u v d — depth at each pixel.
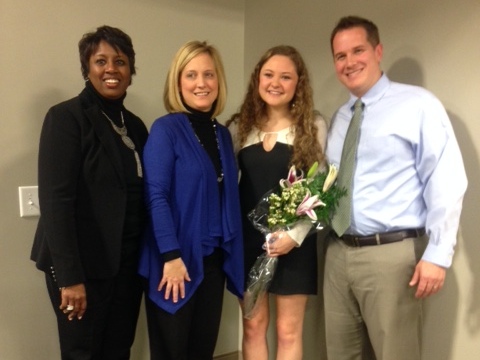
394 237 1.55
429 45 1.75
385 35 1.90
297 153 1.73
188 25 2.32
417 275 1.49
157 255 1.53
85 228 1.44
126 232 1.53
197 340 1.67
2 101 1.80
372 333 1.63
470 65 1.63
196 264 1.52
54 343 1.99
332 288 1.75
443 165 1.47
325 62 2.15
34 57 1.86
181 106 1.64
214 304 1.66
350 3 2.02
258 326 1.92
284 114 1.83
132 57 1.58
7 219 1.84
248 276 1.82
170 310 1.50
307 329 2.28
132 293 1.64
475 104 1.62
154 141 1.52
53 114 1.41
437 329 1.80
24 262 1.90
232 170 1.68
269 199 1.73
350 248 1.65
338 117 1.79
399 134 1.53
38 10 1.85
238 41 2.55
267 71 1.75
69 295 1.39
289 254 1.79
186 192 1.53
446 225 1.44
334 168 1.68
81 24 1.97
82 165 1.42
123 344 1.67
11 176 1.84
